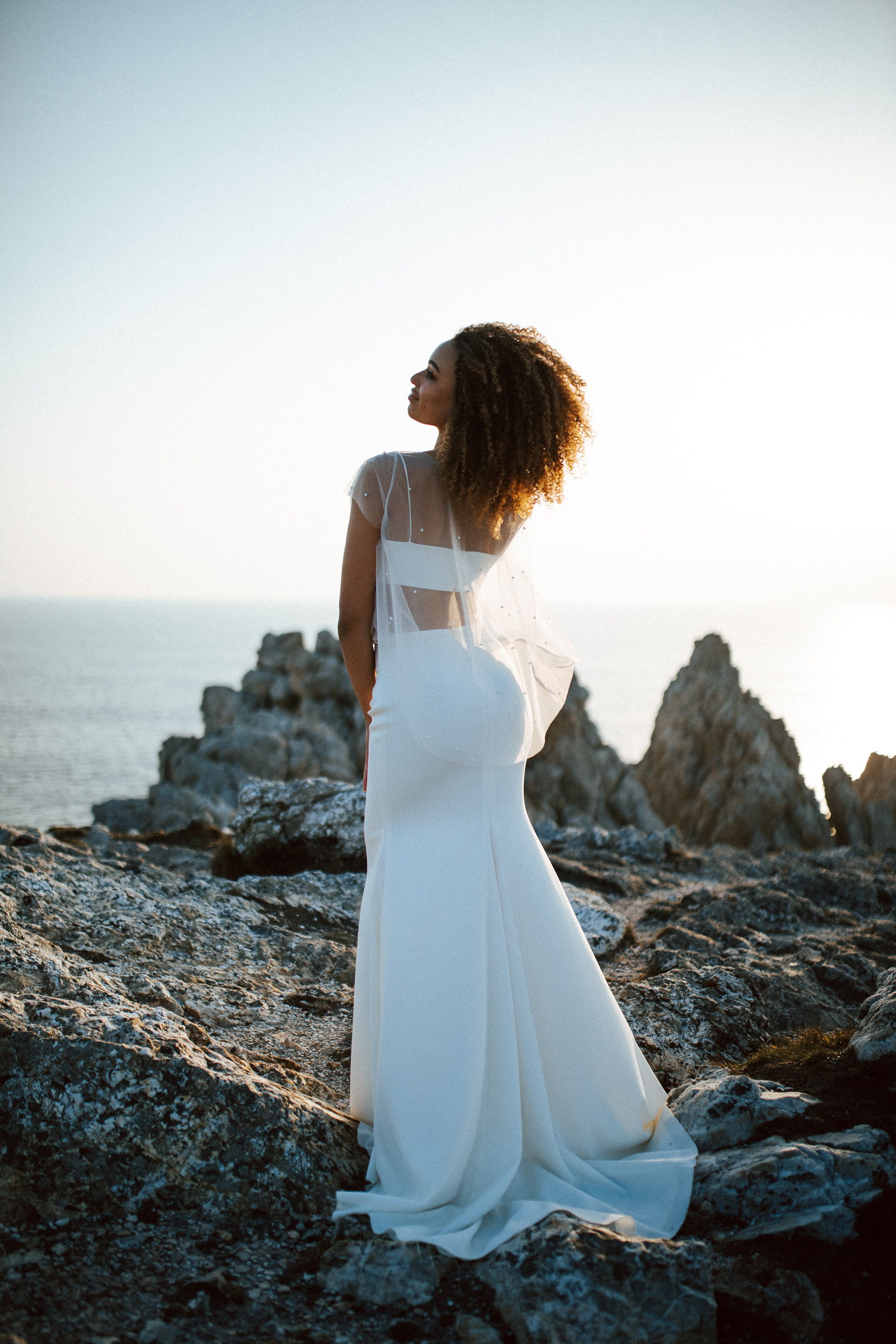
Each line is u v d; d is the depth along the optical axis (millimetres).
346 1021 4031
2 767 103625
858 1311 2273
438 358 2824
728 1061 3928
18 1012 2906
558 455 2824
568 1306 2160
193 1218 2510
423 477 2809
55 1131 2582
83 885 4895
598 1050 2844
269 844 6695
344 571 2920
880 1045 3303
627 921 5570
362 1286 2289
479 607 2973
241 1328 2139
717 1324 2232
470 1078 2641
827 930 5969
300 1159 2658
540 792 29297
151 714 164500
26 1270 2223
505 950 2752
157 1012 3146
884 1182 2635
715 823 30188
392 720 2812
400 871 2805
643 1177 2723
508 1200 2623
